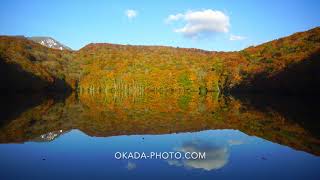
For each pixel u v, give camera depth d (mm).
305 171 14234
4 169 14477
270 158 16531
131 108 47750
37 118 32500
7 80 91688
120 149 18781
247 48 126062
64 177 13359
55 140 21406
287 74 85125
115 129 26328
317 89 76688
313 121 30547
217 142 20969
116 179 13117
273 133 24125
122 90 143250
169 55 162750
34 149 18625
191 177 13398
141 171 14250
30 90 101812
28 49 135125
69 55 162125
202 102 62844
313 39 104375
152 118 34250
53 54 152250
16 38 139750
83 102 60812
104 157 16812
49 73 120750
